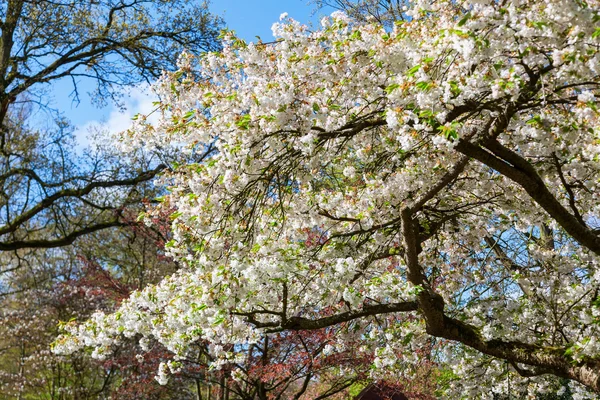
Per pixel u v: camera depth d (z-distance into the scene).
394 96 3.63
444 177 4.29
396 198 4.91
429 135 4.02
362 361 7.77
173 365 5.23
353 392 10.24
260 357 9.32
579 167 4.35
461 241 6.09
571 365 4.28
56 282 16.30
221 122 4.25
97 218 14.26
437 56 3.53
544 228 6.14
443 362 6.46
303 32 4.18
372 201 5.07
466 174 5.38
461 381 5.78
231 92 4.61
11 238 14.90
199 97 4.62
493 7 3.31
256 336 5.05
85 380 16.45
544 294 5.36
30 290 16.12
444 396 5.92
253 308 5.03
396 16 9.46
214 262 4.44
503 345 4.61
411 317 5.77
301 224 5.39
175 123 4.38
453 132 3.21
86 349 13.60
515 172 3.98
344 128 4.41
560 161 4.53
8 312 15.78
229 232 4.44
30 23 10.48
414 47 3.81
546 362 4.38
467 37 3.18
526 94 3.72
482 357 5.72
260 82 4.12
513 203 5.26
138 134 4.70
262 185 4.37
